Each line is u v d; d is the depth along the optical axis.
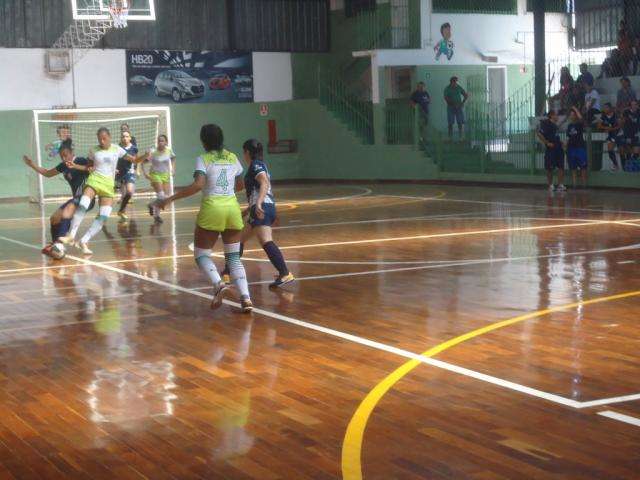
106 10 26.98
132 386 6.59
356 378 6.67
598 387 6.26
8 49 29.05
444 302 9.53
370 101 32.50
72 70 29.98
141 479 4.77
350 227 17.14
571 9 32.47
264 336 8.16
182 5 31.78
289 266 12.34
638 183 23.61
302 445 5.23
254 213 10.53
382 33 32.09
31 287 11.12
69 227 14.01
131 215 21.23
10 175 29.42
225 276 10.88
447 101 29.67
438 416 5.71
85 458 5.10
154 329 8.55
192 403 6.12
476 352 7.35
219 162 9.07
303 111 34.12
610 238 14.34
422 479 4.68
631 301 9.32
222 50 32.59
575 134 24.06
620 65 27.48
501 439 5.25
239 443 5.29
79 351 7.73
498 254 12.95
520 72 33.00
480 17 32.22
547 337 7.83
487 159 28.48
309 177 34.44
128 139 19.48
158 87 31.56
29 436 5.51
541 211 19.03
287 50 33.66
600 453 4.98
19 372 7.07
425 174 30.05
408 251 13.53
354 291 10.32
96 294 10.52
